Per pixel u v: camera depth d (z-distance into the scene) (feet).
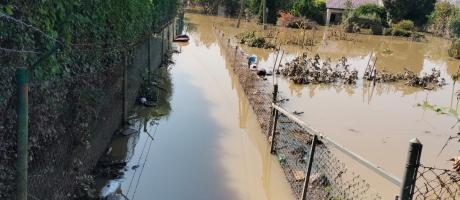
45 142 15.16
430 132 37.63
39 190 14.67
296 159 26.17
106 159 25.12
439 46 117.70
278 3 141.59
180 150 28.60
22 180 10.71
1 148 11.64
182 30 108.68
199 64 60.70
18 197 10.82
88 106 20.61
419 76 66.33
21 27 12.50
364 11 141.28
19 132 10.31
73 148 18.89
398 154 31.96
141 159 26.55
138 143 28.86
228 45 68.59
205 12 164.66
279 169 26.71
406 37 134.00
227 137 31.89
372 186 25.45
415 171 11.80
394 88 57.00
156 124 33.30
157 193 22.76
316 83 55.42
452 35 138.21
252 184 24.81
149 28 45.42
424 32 152.97
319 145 26.61
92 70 21.09
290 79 55.77
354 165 28.35
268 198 23.47
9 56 11.96
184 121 34.58
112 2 24.81
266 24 130.31
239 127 34.37
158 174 24.84
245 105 41.09
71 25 17.15
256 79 45.34
